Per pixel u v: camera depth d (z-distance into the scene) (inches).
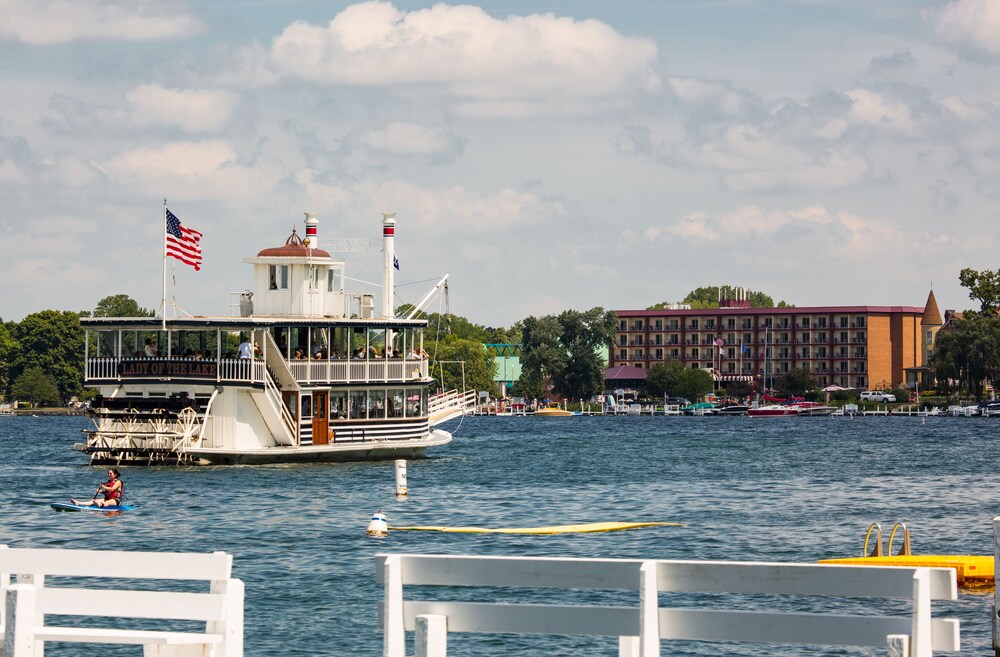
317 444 4640.8
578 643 1717.5
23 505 3363.7
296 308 4717.0
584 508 3417.8
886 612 1951.3
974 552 2568.9
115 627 1798.7
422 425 5059.1
